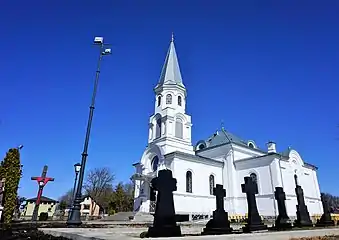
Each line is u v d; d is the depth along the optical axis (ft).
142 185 138.82
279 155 130.11
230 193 136.98
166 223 31.58
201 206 126.62
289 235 34.86
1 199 81.71
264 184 128.47
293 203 124.98
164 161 129.59
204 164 137.18
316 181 153.17
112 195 245.65
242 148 151.43
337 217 112.68
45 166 105.09
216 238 26.71
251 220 45.52
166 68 164.96
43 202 282.36
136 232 38.45
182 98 156.66
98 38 63.87
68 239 30.35
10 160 95.09
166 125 142.51
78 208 52.29
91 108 58.49
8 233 36.78
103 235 28.73
